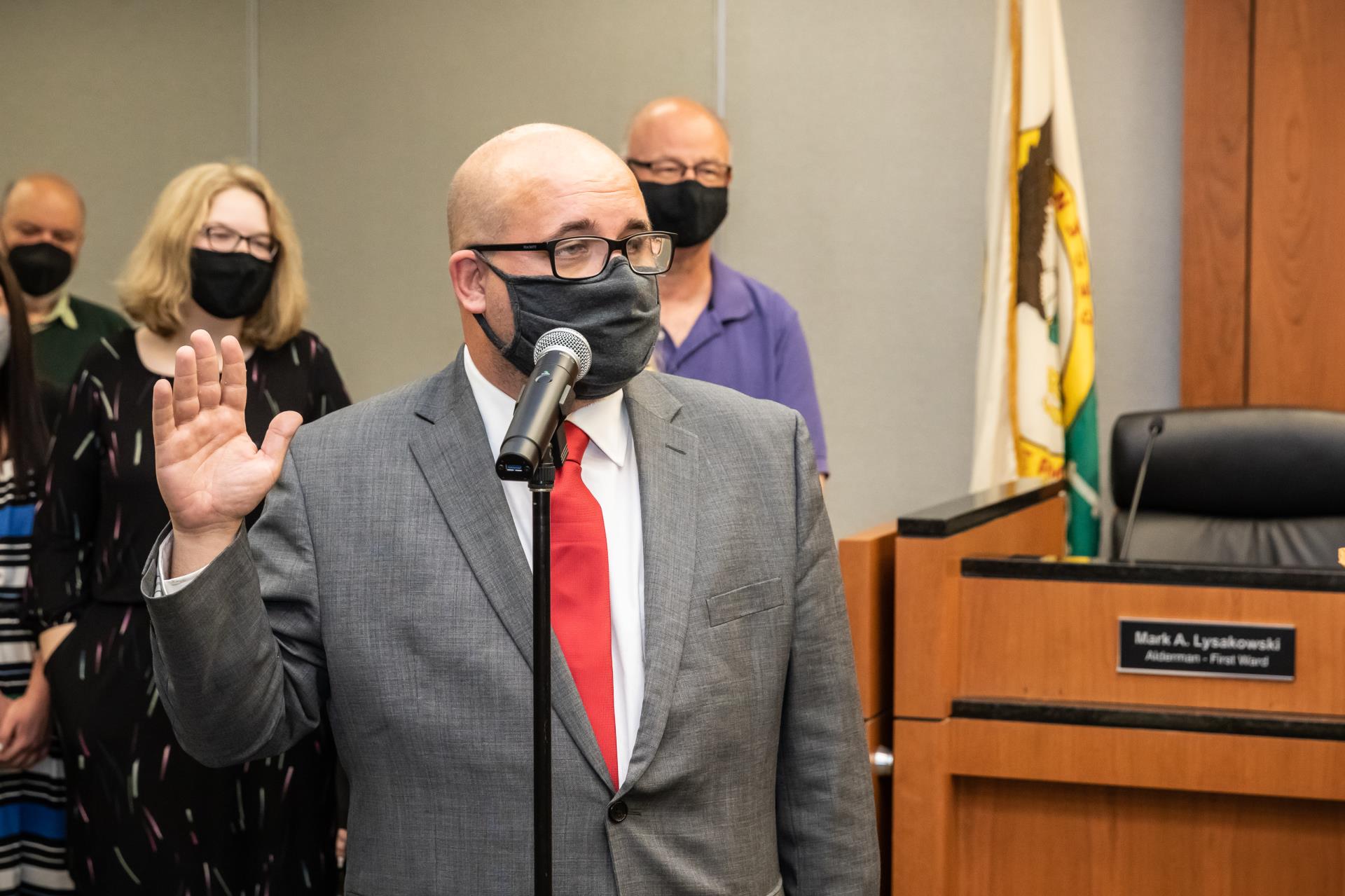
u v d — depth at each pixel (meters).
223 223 2.14
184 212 2.14
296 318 2.25
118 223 4.62
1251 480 2.82
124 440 2.12
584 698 1.30
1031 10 3.32
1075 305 3.34
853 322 4.00
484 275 1.32
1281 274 3.54
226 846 2.07
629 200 1.31
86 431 2.15
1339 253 3.49
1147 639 1.90
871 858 1.42
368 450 1.40
